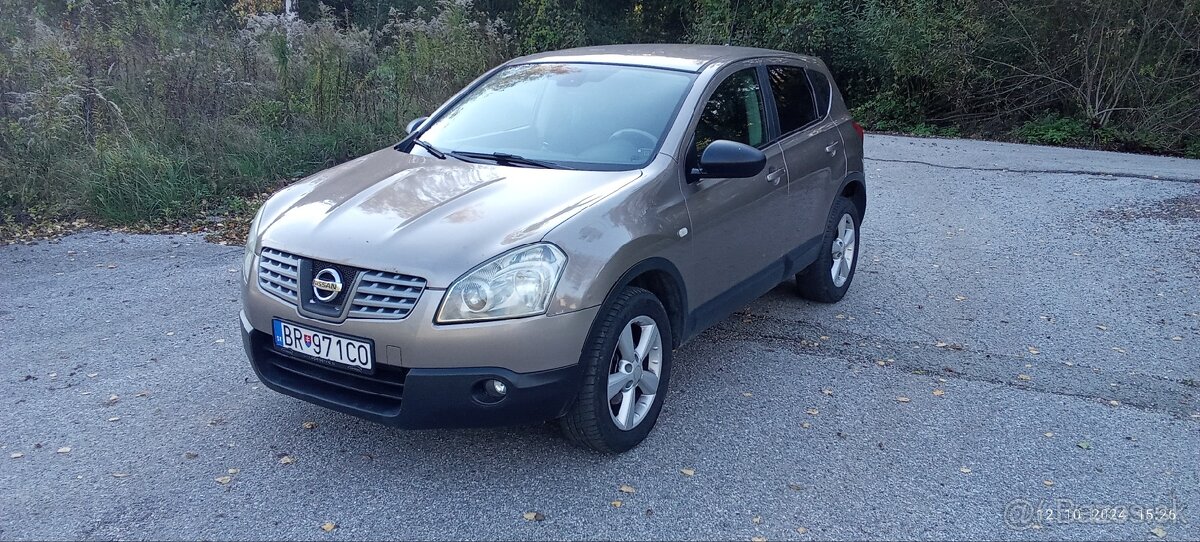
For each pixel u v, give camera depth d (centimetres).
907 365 509
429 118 512
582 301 353
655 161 420
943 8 1744
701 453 402
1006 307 615
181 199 850
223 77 1053
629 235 375
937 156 1321
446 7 1379
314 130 1048
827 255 591
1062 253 755
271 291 373
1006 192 1020
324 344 355
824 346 536
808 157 542
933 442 417
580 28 2205
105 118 930
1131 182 1076
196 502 356
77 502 354
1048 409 455
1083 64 1580
